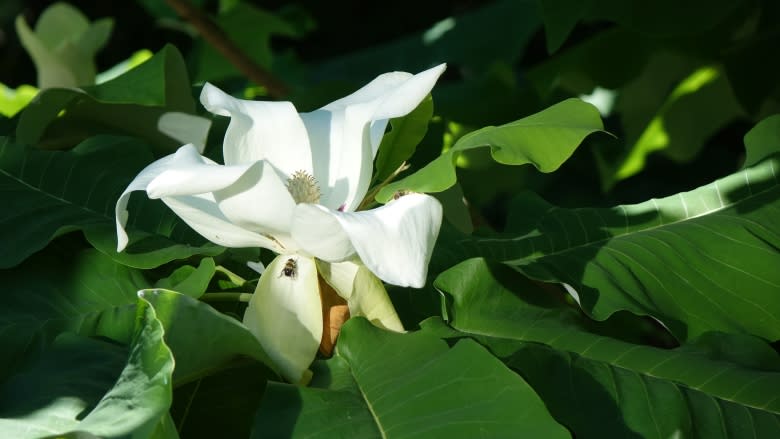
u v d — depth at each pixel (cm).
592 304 178
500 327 175
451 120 254
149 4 394
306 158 176
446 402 160
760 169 187
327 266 170
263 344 167
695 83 296
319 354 171
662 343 263
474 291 177
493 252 186
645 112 316
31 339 175
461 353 163
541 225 188
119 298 179
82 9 679
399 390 162
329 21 671
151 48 693
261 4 655
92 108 205
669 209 187
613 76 284
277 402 161
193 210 169
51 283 180
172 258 178
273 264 170
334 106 179
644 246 183
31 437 157
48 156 192
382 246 160
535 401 158
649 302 179
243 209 166
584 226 187
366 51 379
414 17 667
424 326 174
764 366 172
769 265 180
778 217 184
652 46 277
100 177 191
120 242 166
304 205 162
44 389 162
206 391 174
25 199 188
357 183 175
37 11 662
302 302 168
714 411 166
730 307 179
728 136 548
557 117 169
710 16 226
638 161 321
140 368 158
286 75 436
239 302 179
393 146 186
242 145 175
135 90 197
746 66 265
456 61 344
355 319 168
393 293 182
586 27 495
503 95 254
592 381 169
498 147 166
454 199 191
